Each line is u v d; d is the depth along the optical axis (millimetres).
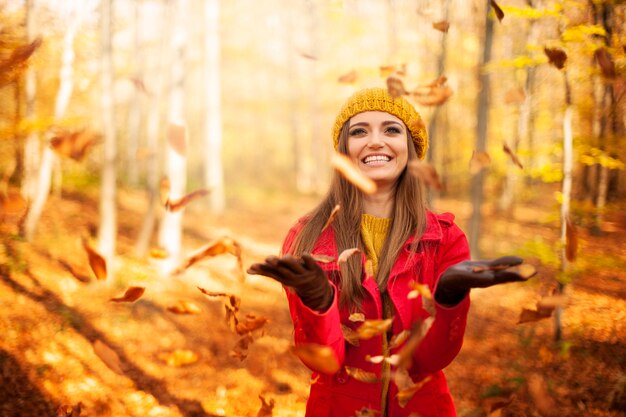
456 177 18297
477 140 8398
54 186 12250
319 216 1483
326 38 15789
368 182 940
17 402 4242
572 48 4234
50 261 7641
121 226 11594
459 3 9906
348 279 1351
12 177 9156
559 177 5066
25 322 5633
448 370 5117
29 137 7910
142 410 4395
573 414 3879
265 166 36188
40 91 8000
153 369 5191
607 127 4672
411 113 1495
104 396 4570
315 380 1426
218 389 4742
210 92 16750
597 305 5785
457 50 11719
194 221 14617
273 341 5844
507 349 5391
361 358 1338
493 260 990
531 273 948
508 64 4969
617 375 4336
